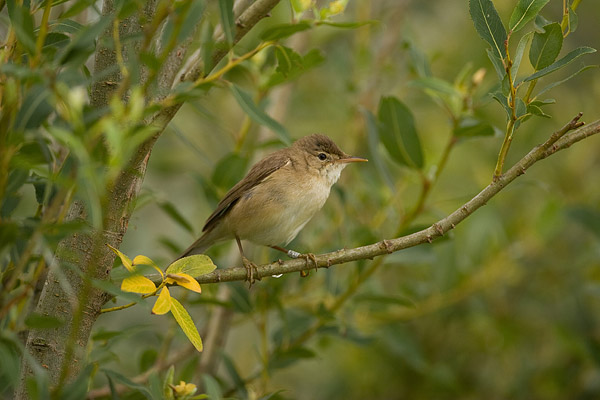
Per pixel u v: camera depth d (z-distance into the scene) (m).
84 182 4.84
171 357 11.20
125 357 12.80
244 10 7.45
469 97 10.39
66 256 6.04
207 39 6.62
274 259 11.17
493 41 6.87
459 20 15.94
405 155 10.45
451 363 13.60
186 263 6.57
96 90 6.52
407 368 13.47
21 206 11.70
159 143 14.69
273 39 7.09
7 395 7.89
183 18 5.30
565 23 6.83
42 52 6.42
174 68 6.92
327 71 15.56
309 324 10.92
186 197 15.92
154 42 6.68
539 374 13.10
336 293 11.03
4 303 5.96
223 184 10.98
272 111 13.32
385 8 15.44
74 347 5.81
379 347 13.46
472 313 13.05
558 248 13.84
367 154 14.21
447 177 14.19
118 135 4.87
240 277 7.85
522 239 13.29
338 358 14.02
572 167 14.01
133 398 8.00
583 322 12.66
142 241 15.27
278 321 14.07
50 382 6.39
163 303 6.10
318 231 12.67
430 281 12.93
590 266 13.34
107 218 6.45
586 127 7.02
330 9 7.60
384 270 14.47
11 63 5.61
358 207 12.95
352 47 15.94
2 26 8.55
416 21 16.09
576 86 15.35
